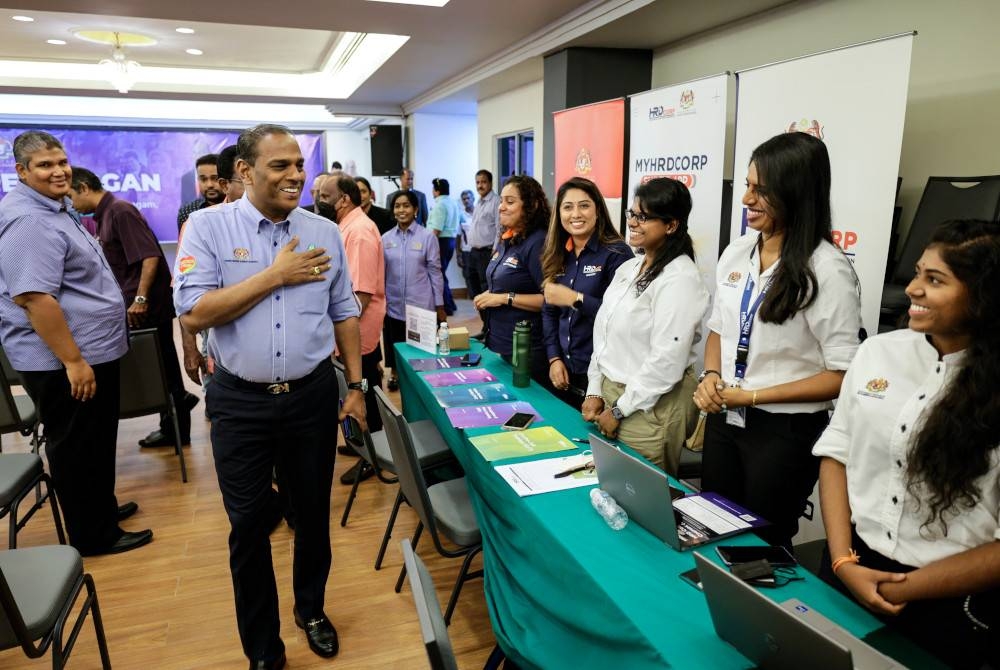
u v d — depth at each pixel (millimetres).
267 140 1661
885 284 2713
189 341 2777
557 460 1849
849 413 1307
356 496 3170
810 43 3506
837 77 2557
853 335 1512
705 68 4367
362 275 3221
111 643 2100
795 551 1902
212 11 4328
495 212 7082
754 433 1667
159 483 3311
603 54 4836
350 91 8023
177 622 2209
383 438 2713
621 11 3934
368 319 3311
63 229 2264
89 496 2529
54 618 1566
